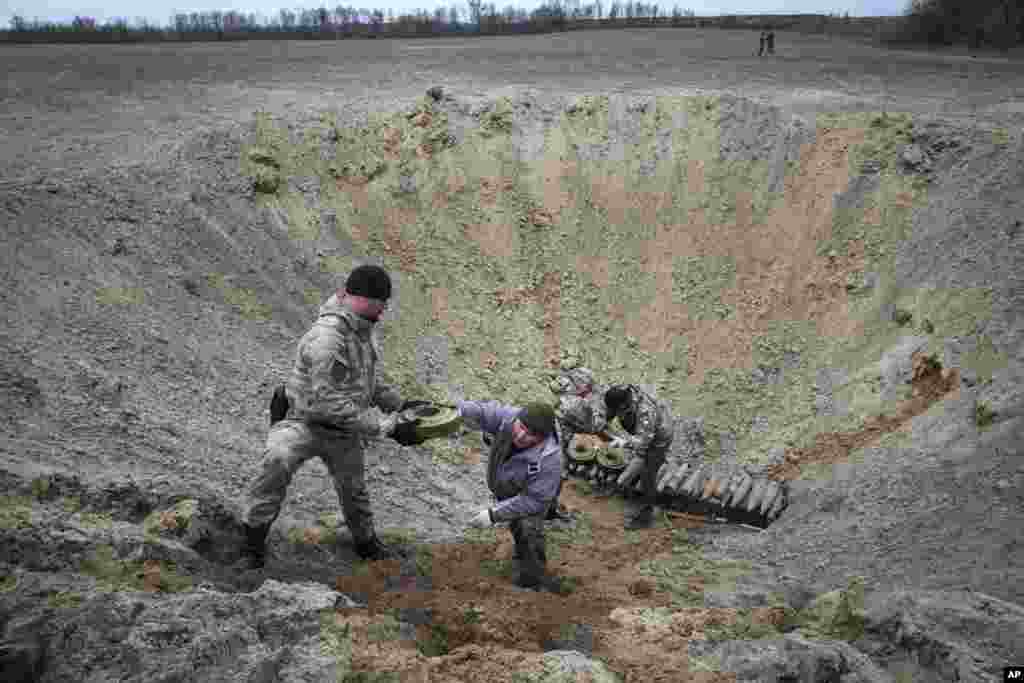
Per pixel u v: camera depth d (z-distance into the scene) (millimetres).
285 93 18125
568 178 14703
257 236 12078
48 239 9039
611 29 44906
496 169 14797
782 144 14125
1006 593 5453
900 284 11586
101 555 3625
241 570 4125
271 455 3973
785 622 4152
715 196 13984
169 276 9773
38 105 16828
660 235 13789
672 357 12258
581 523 8297
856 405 10273
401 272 13031
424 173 14516
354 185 14039
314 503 5996
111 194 10859
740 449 10703
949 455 7898
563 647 3719
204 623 3023
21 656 2602
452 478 8219
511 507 4559
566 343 12633
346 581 4371
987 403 8133
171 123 14727
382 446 8102
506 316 12945
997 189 11547
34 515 3752
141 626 2898
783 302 12422
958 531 6625
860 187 13055
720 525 8867
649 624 4008
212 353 8492
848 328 11664
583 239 13953
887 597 4328
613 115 15383
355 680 2863
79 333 7441
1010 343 9062
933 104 15766
